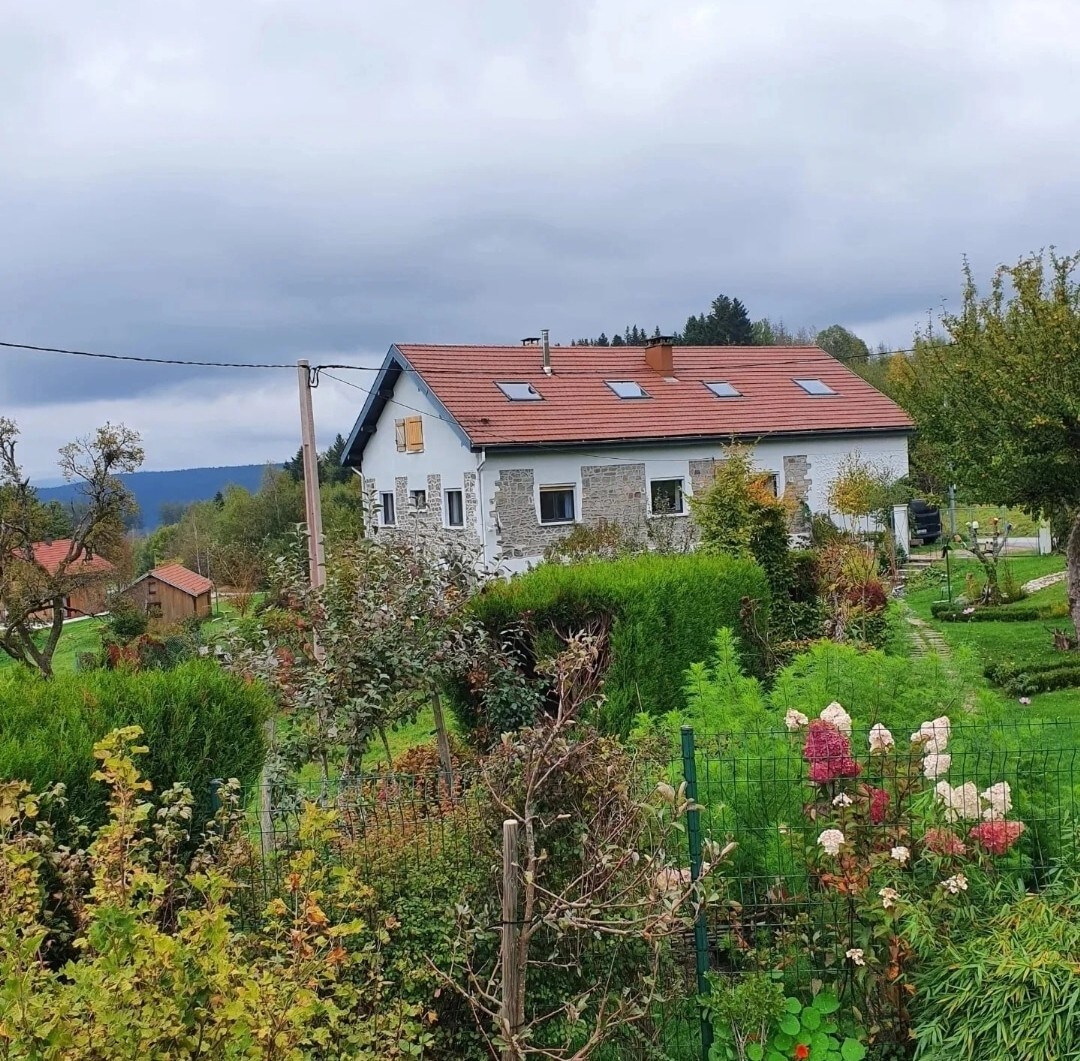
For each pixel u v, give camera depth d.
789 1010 4.52
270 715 6.96
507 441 23.72
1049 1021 3.83
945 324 13.95
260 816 5.71
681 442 26.06
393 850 4.76
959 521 34.03
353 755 7.28
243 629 8.10
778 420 27.91
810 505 28.34
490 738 8.47
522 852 4.45
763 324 74.06
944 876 4.56
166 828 4.28
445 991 4.44
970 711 6.52
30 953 3.03
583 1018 4.51
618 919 4.09
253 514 41.19
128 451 20.34
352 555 8.38
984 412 13.20
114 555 21.16
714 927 4.89
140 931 3.05
